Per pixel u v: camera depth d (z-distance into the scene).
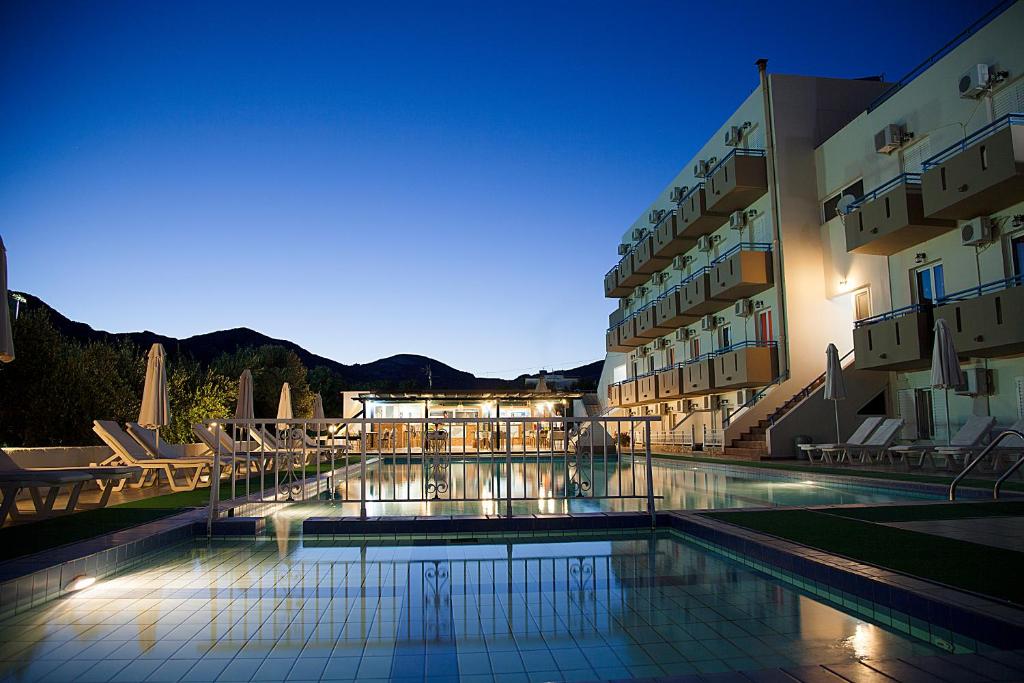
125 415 19.03
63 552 4.94
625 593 4.44
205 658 3.20
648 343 36.06
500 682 2.89
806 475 13.08
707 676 2.54
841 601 4.16
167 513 7.59
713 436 23.30
